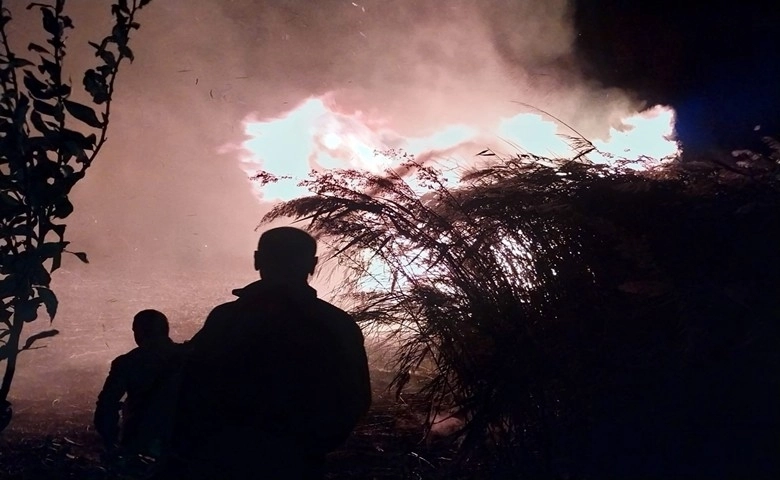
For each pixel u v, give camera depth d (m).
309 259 3.59
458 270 5.24
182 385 3.41
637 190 4.98
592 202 5.10
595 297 4.90
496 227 5.21
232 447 3.33
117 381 4.64
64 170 4.21
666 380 4.57
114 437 4.68
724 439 4.48
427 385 5.52
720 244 4.74
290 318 3.44
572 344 4.80
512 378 4.88
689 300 4.44
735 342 4.39
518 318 5.04
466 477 4.92
